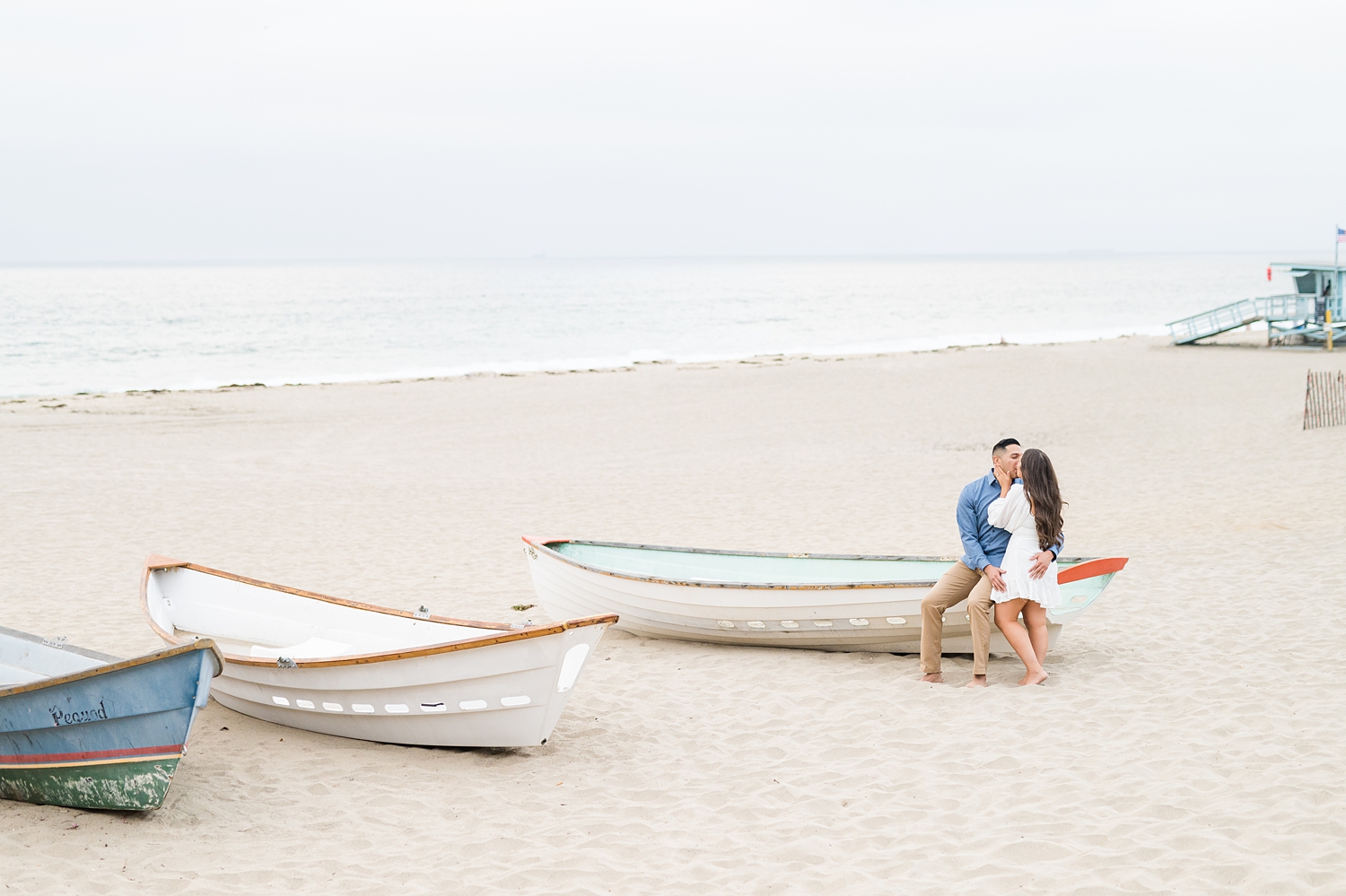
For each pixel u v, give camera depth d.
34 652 6.11
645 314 79.75
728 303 95.38
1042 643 7.07
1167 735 5.91
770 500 15.28
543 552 8.65
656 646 8.46
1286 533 11.34
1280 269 39.84
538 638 5.63
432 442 21.98
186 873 4.51
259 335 59.19
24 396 32.66
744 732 6.39
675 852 4.73
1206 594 9.14
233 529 13.62
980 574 7.05
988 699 6.73
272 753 6.16
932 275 186.00
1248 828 4.62
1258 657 7.32
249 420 25.44
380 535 13.20
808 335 59.94
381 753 6.18
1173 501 13.80
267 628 7.50
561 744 6.25
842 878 4.38
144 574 7.58
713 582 7.95
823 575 8.65
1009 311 82.06
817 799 5.30
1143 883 4.15
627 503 15.24
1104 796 5.11
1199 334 41.47
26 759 5.23
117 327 63.34
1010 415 24.25
